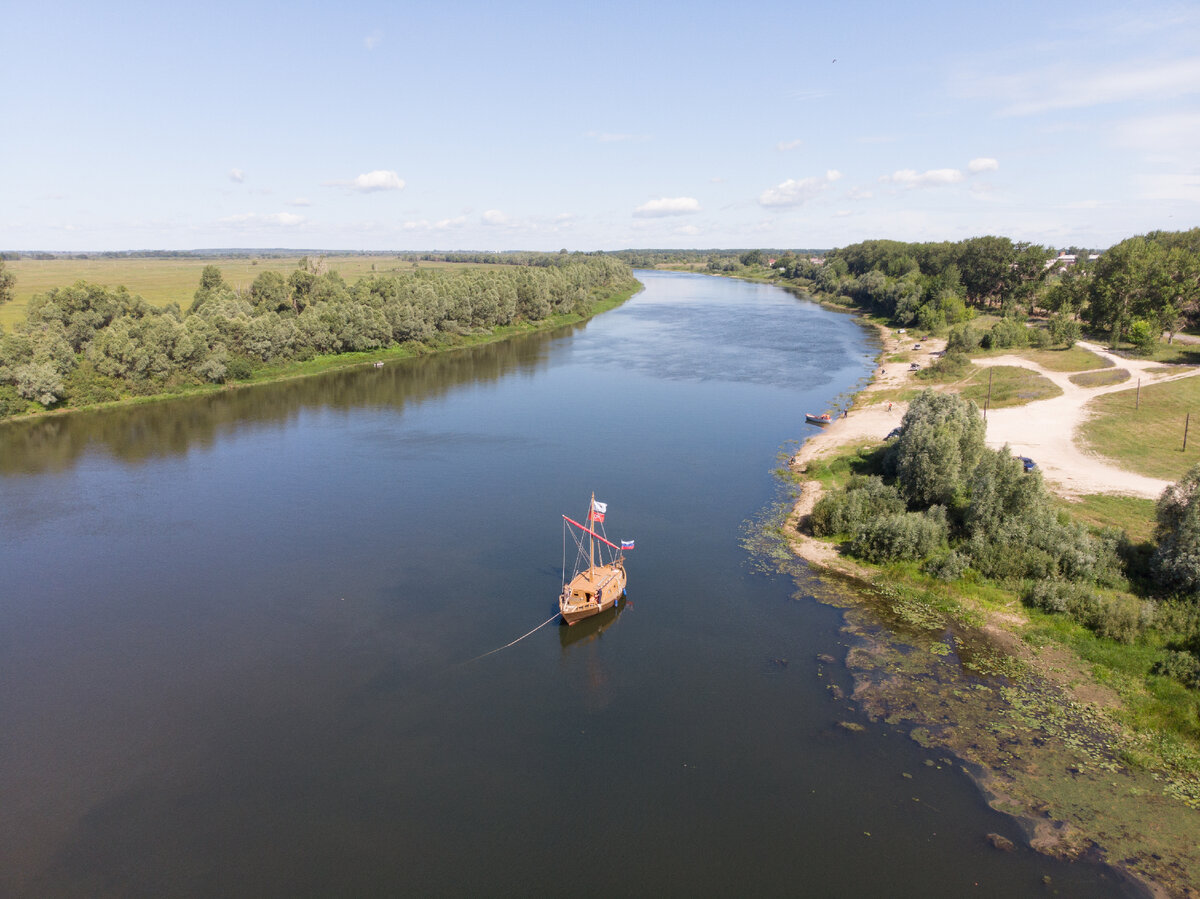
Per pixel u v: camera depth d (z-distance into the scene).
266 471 87.00
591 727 42.75
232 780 38.97
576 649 50.53
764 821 35.72
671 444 96.06
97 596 58.12
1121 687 44.22
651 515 72.81
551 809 36.78
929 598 55.38
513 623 53.91
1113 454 81.12
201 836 35.38
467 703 45.06
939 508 63.19
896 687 45.50
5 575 61.59
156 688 46.78
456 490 80.19
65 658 50.00
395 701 45.38
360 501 77.38
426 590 58.69
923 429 70.06
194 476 85.56
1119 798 36.19
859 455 85.12
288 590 58.88
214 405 120.94
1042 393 108.12
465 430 104.19
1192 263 143.88
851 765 39.22
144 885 32.75
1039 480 60.06
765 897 31.69
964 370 128.88
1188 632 47.31
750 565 62.16
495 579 60.31
